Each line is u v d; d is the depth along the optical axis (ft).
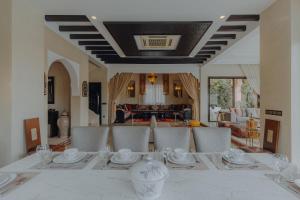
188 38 15.08
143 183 3.79
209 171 5.32
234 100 29.99
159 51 19.13
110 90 29.94
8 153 8.87
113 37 14.93
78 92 18.71
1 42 8.89
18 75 9.35
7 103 8.91
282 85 9.46
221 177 4.92
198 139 8.23
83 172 5.23
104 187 4.36
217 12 11.20
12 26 8.91
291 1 8.88
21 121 9.58
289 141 8.95
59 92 22.25
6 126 8.91
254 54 23.12
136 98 41.73
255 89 29.50
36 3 10.32
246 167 5.63
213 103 29.78
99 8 10.83
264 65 11.03
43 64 11.53
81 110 19.31
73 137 8.51
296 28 8.86
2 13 8.91
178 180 4.73
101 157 6.15
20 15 9.46
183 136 8.25
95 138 8.48
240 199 3.87
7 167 5.59
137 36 14.67
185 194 4.05
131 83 41.42
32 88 10.48
